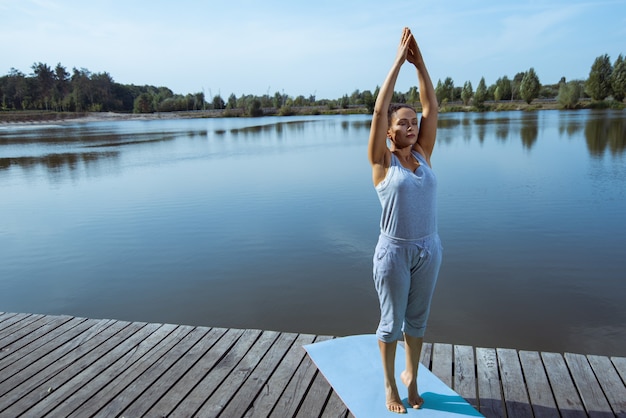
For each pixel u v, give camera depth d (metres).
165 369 3.25
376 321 5.41
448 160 17.25
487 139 24.67
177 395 2.95
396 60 2.37
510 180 13.02
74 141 33.88
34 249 8.25
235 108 104.38
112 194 13.07
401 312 2.44
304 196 11.91
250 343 3.57
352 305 5.79
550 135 25.64
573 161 16.09
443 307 5.59
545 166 15.21
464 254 7.24
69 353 3.53
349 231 8.73
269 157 20.98
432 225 2.40
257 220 9.71
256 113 91.62
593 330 5.02
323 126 46.75
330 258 7.34
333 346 3.35
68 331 3.90
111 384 3.09
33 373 3.26
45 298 6.26
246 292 6.23
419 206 2.32
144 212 10.80
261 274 6.80
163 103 104.75
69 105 97.56
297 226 9.15
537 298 5.75
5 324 4.07
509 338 4.91
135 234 9.01
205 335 3.74
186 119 86.94
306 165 17.78
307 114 91.50
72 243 8.56
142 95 102.50
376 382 2.88
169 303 6.00
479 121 42.28
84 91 101.56
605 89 62.81
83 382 3.12
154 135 39.44
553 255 7.11
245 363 3.29
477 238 7.97
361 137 31.25
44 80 100.19
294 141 29.48
